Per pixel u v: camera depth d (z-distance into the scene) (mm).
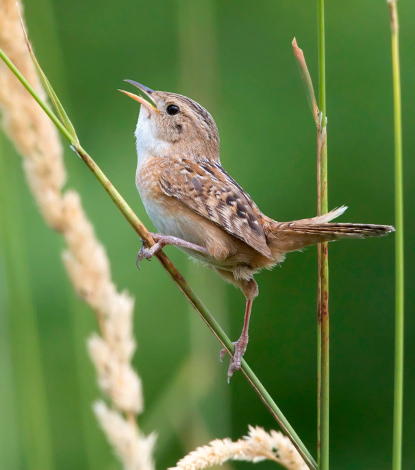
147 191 7316
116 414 5398
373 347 12312
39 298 10742
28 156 5750
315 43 12883
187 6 9859
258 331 12414
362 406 12250
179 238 7164
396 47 5023
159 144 7754
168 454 10062
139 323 11281
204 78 9906
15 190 6785
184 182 7125
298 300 12477
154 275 11406
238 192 7125
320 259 5402
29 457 6336
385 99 12352
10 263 6559
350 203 12312
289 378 12375
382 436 12148
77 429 10688
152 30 13023
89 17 13070
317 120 5539
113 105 12852
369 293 12367
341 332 12383
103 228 11391
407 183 12227
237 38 13133
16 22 5809
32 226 10727
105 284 5539
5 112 5746
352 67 12531
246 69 13023
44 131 5793
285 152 12461
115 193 5691
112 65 12961
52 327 10805
